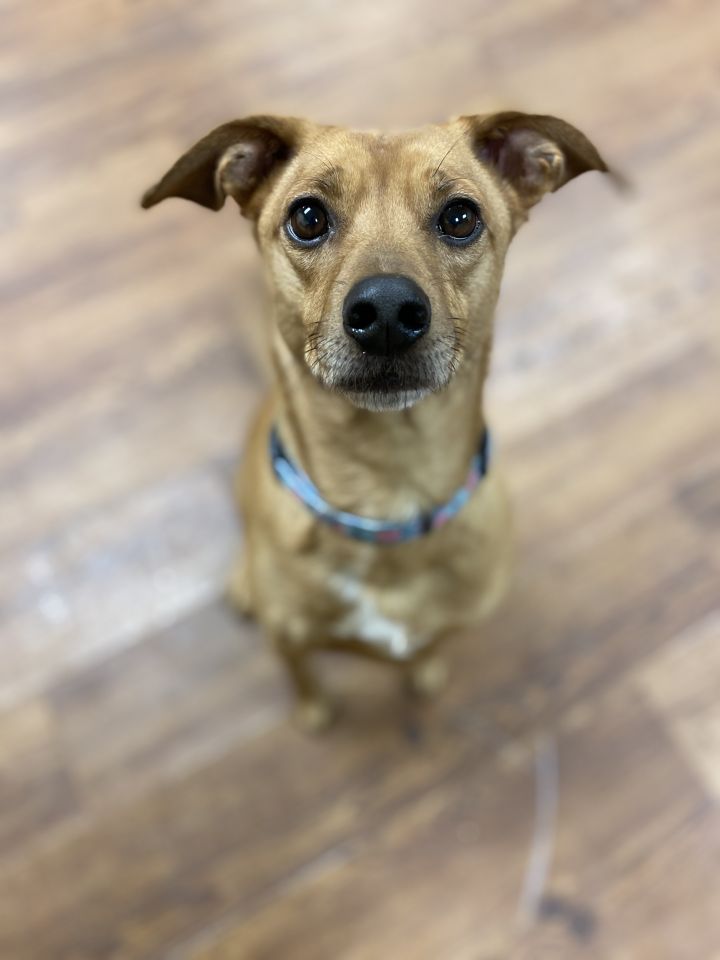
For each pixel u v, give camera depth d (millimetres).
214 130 337
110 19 763
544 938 472
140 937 469
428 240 322
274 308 353
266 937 469
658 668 542
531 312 648
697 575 567
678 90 747
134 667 534
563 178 373
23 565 558
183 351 623
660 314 652
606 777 513
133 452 592
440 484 372
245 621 547
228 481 586
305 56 748
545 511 584
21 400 605
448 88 737
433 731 525
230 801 502
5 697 522
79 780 504
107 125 712
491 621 554
